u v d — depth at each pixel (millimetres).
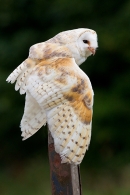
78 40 6605
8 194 15484
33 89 5648
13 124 17047
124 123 16188
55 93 5602
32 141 17688
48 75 5711
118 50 16359
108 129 16109
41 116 5652
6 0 17422
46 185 15531
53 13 17281
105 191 15125
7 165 17562
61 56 5996
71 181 5652
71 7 17000
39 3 17422
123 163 16734
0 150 18031
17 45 16891
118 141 16406
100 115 16000
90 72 16938
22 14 17391
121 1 17016
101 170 16672
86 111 5656
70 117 5547
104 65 16766
